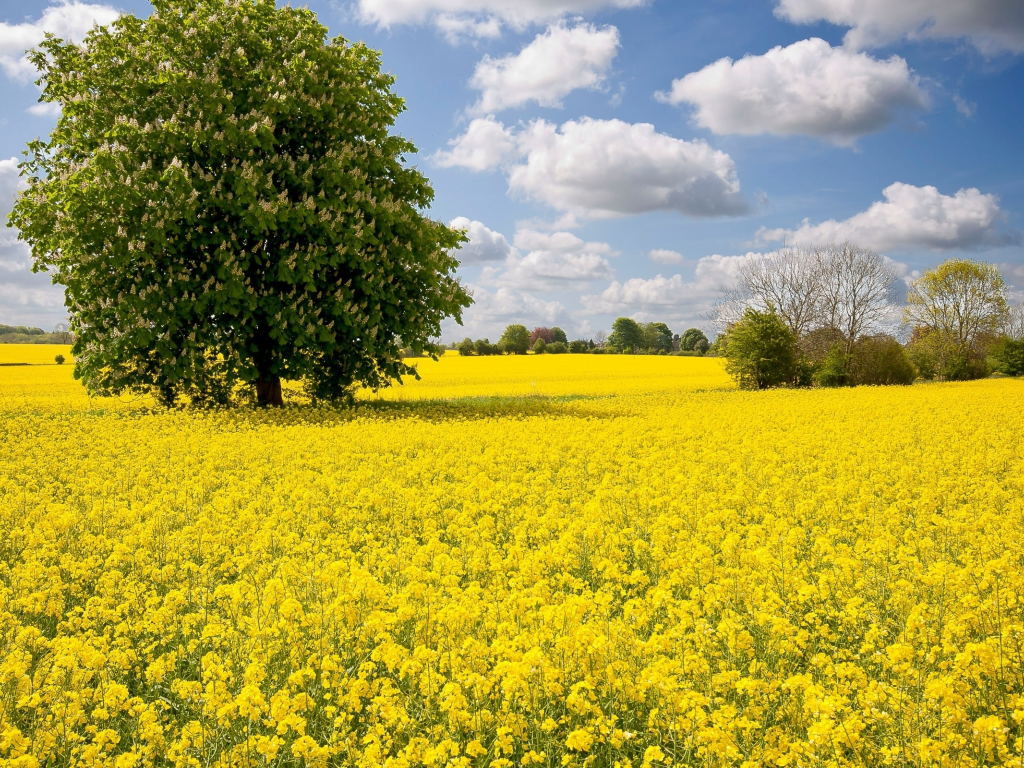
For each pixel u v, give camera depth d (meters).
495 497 9.31
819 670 4.54
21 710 4.19
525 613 5.14
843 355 47.94
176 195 19.19
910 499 9.39
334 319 22.61
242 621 5.02
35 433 16.53
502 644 4.28
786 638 4.78
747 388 44.34
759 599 5.47
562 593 5.64
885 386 42.50
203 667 4.56
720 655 4.62
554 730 3.97
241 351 21.36
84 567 6.40
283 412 21.53
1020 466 11.16
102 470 11.53
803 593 5.43
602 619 4.91
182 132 19.55
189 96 20.67
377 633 4.79
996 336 63.31
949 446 13.73
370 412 21.83
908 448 13.63
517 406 25.42
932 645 4.72
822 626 5.04
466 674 4.12
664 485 9.98
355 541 7.66
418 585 5.31
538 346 113.44
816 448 13.89
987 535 7.02
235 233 21.05
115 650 4.56
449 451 13.53
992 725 3.47
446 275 25.33
